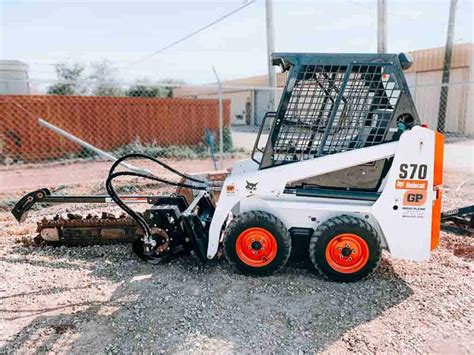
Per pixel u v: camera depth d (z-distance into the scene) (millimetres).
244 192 3785
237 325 3086
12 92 12172
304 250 3916
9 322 3137
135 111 13031
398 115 3576
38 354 2762
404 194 3576
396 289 3646
